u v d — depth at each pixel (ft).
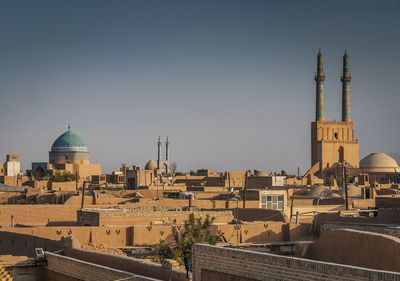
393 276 40.98
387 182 452.35
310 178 369.50
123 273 64.13
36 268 81.05
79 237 122.11
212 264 54.29
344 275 43.65
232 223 144.25
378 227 89.20
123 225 134.31
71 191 245.04
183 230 120.47
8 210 168.96
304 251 58.80
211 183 345.10
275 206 193.36
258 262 49.88
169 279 62.64
